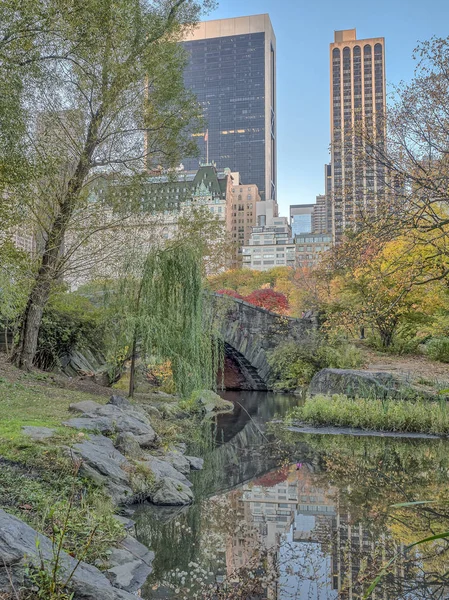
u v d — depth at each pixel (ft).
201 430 48.85
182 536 20.38
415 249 57.00
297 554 18.45
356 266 49.47
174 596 15.23
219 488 28.25
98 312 62.69
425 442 43.47
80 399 41.88
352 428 50.39
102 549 16.47
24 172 40.93
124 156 55.26
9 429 25.39
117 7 43.37
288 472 32.27
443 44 44.80
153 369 71.36
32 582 11.32
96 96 52.03
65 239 54.75
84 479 21.79
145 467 26.66
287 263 387.75
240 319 94.27
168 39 56.39
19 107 39.11
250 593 15.55
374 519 22.80
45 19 35.55
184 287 52.75
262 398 82.33
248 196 525.75
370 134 47.29
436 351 76.48
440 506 24.67
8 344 64.28
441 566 17.80
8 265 46.21
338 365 78.69
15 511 16.69
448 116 47.83
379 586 16.30
